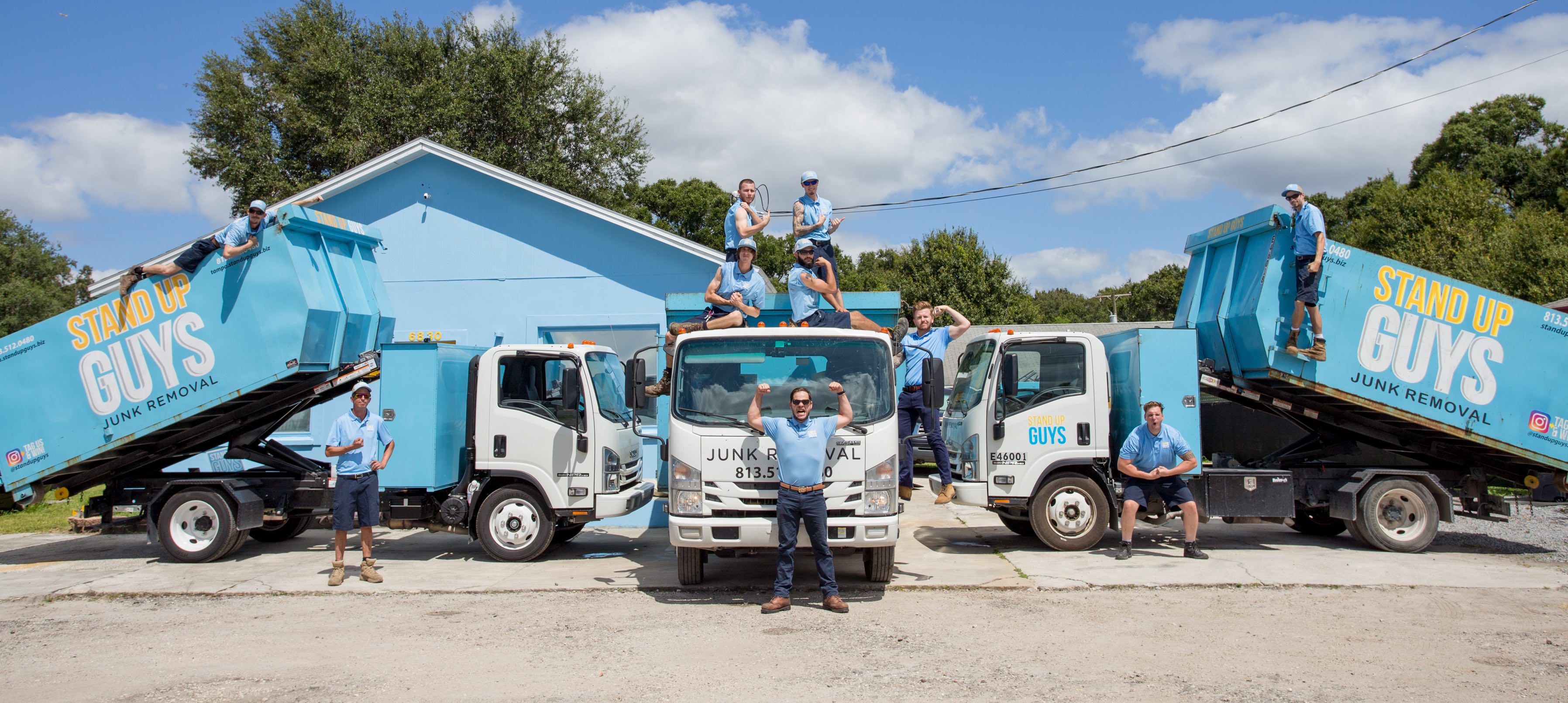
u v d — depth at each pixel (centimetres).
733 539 729
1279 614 695
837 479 734
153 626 694
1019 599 755
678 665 566
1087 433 948
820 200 983
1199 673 537
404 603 773
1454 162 4356
